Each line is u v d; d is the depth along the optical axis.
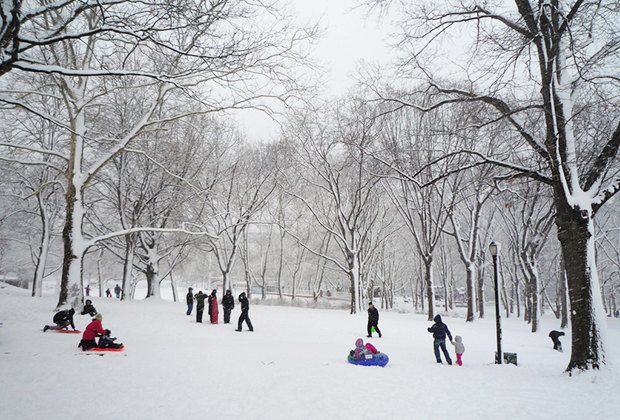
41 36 8.70
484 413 7.23
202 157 34.94
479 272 39.25
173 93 22.41
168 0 9.02
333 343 15.55
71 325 15.20
